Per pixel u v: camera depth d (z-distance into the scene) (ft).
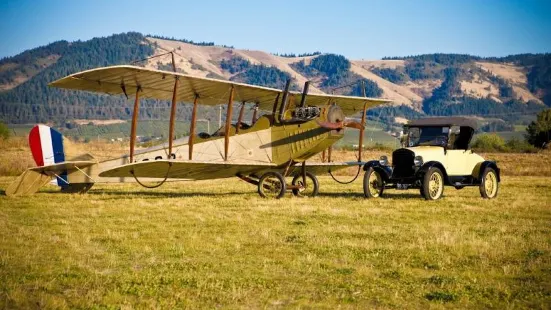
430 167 48.06
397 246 28.22
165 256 26.71
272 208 42.65
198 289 21.15
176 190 61.52
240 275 23.18
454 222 35.83
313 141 52.65
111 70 45.96
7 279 22.39
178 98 57.36
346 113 70.85
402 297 20.34
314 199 49.70
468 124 51.08
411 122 52.90
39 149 60.29
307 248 27.99
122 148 146.30
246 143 55.57
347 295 20.57
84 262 25.44
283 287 21.50
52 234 32.35
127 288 21.31
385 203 45.70
